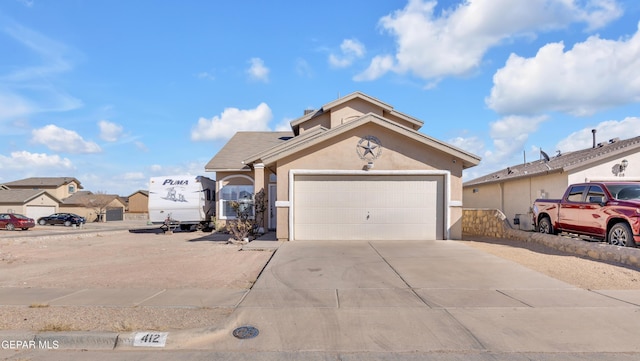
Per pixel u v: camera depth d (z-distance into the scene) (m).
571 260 10.69
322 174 15.12
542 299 7.23
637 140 17.80
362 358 5.00
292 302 7.14
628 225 10.67
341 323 6.11
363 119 14.81
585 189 12.47
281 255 11.76
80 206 61.50
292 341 5.51
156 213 22.75
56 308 6.81
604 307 6.75
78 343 5.47
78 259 12.24
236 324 6.08
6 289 8.18
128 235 22.53
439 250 12.50
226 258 11.93
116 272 9.95
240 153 23.34
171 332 5.59
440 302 7.09
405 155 15.07
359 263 10.54
